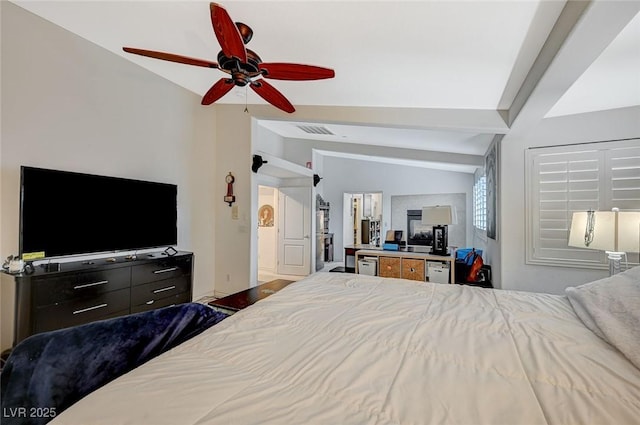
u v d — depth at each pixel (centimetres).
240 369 93
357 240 789
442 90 279
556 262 305
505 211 330
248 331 123
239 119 421
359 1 178
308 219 621
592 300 135
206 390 81
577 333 119
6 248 230
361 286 198
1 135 229
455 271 412
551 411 74
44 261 252
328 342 113
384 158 634
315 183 623
